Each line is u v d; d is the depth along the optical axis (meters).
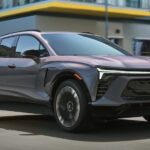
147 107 7.15
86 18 33.59
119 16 34.53
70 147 6.27
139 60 7.35
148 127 8.02
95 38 8.53
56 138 6.94
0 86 8.59
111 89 6.93
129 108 6.98
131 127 8.03
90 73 6.96
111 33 35.03
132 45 36.12
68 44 8.03
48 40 8.05
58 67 7.40
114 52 8.20
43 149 6.15
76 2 30.62
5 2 33.62
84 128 7.21
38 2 30.72
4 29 34.09
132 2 33.53
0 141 6.72
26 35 8.48
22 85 8.14
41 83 7.77
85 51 7.95
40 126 8.16
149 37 36.62
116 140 6.77
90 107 6.98
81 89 7.06
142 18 36.19
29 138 6.96
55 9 30.89
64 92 7.34
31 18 31.91
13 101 8.48
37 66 7.84
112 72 6.93
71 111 7.23
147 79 7.11
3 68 8.51
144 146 6.35
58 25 32.44
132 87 7.01
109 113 6.98
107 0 30.56
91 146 6.32
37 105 8.02
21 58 8.27
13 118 9.26
